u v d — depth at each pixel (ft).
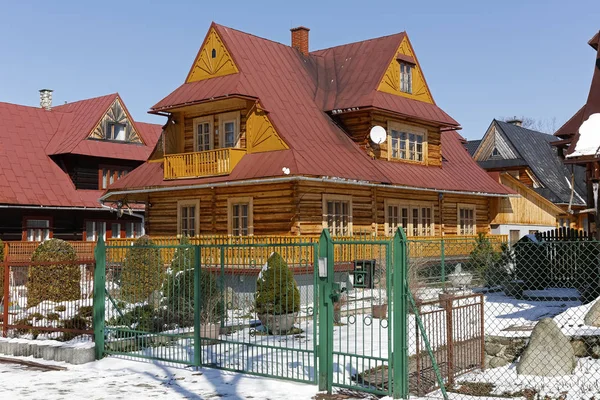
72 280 50.60
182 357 41.98
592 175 52.95
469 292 68.90
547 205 121.08
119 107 127.34
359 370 36.81
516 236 112.47
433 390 32.68
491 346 38.93
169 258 73.20
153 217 90.58
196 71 88.69
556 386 32.12
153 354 43.19
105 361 42.63
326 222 78.54
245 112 82.53
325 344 33.71
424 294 66.44
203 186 80.12
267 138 79.30
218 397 33.01
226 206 81.82
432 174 96.02
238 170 78.43
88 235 117.91
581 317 43.11
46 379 38.19
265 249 72.69
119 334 46.21
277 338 46.60
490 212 109.91
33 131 121.80
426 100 99.81
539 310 54.54
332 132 86.79
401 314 31.32
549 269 61.05
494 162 146.00
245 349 44.14
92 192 118.93
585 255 52.47
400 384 31.12
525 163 141.08
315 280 34.50
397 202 89.56
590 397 29.94
